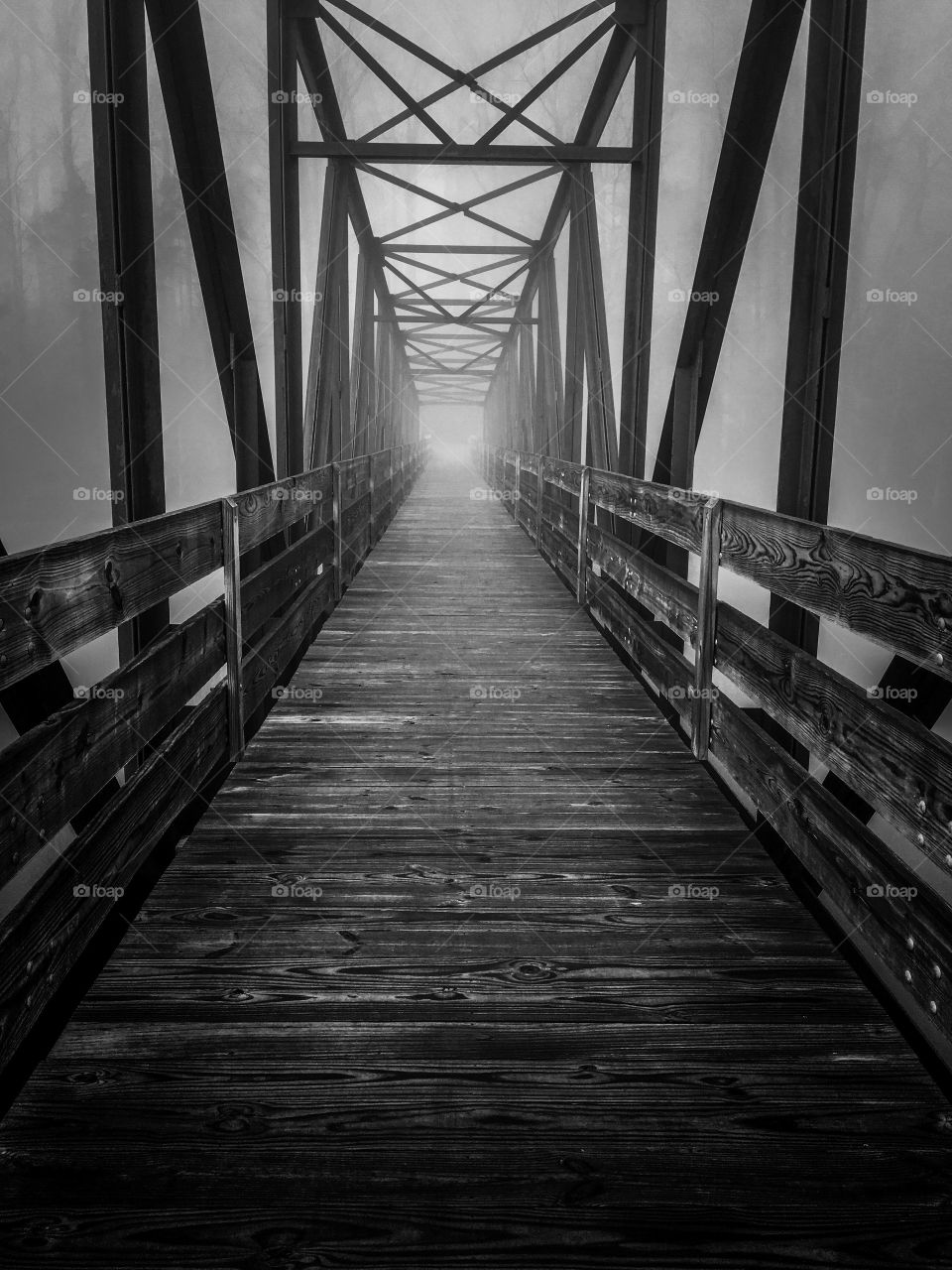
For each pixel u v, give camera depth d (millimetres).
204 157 3928
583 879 2172
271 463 4680
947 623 1355
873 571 1644
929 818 1441
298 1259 1126
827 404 2617
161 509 2996
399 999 1675
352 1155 1291
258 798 2658
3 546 3666
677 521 3230
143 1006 1641
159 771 2139
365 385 10570
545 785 2783
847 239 2555
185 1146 1302
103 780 1728
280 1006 1648
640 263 5113
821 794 1961
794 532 2076
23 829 1357
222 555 2754
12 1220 1174
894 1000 1673
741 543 2533
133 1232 1158
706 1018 1630
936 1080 1487
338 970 1768
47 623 1448
